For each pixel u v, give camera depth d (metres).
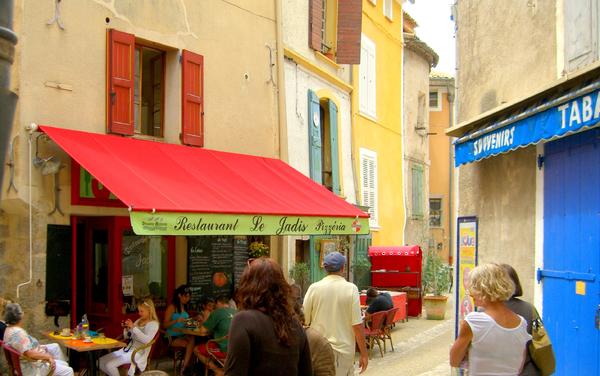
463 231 8.84
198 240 10.36
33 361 6.53
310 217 9.43
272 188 10.00
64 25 8.37
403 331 14.45
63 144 7.76
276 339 3.41
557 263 6.44
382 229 18.72
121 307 8.97
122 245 9.05
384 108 19.33
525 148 7.20
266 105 11.87
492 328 3.73
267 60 11.95
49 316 7.92
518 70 7.49
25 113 7.81
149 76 10.03
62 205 8.10
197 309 10.15
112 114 8.88
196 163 9.52
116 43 8.98
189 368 9.17
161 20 9.77
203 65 10.41
